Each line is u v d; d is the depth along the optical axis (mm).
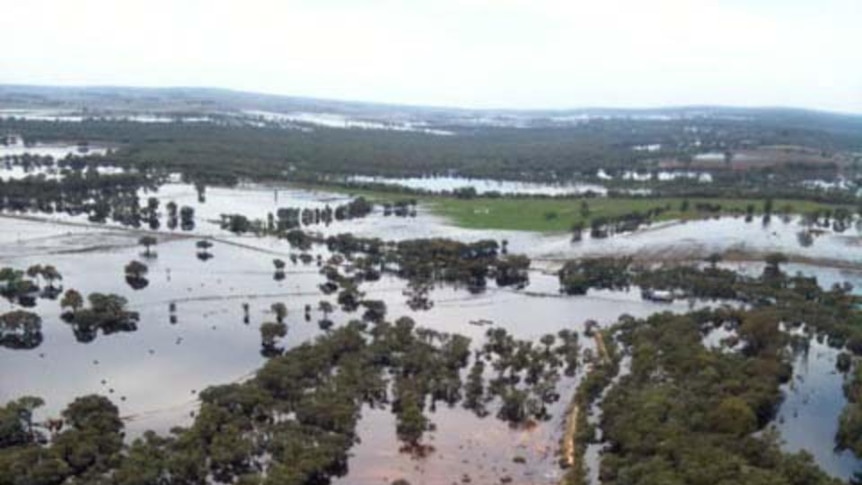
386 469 154625
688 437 149000
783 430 176375
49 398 180000
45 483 137250
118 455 145125
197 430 154125
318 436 158375
